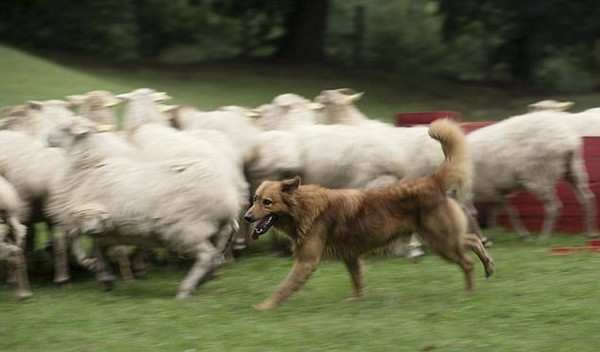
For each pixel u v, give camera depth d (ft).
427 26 159.53
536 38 130.21
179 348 33.32
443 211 38.27
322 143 49.73
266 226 37.88
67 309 39.14
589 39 127.65
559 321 34.94
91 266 43.04
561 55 141.90
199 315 37.45
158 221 40.32
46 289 43.96
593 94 135.95
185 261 49.29
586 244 49.65
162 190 40.45
